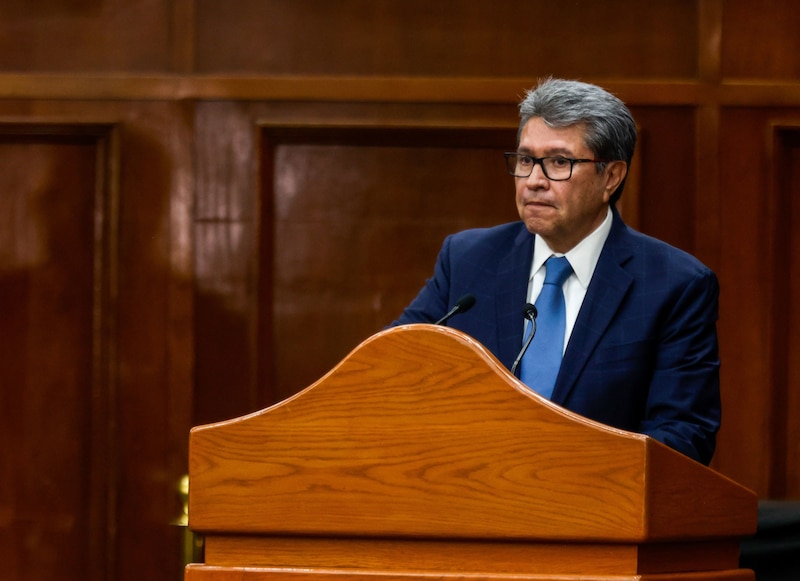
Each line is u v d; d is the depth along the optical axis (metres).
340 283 14.94
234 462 6.30
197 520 6.32
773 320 14.55
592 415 8.00
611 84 14.69
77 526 14.94
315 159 14.99
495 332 8.43
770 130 14.60
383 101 14.82
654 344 8.12
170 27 14.99
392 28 14.87
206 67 14.98
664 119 14.74
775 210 14.60
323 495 6.17
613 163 8.27
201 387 14.88
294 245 14.98
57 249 15.09
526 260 8.61
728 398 14.55
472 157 14.94
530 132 8.20
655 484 5.83
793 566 9.30
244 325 14.88
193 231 14.92
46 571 14.94
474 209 14.89
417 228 14.94
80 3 15.02
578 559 5.92
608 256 8.39
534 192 8.14
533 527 5.90
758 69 14.69
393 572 6.03
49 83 14.95
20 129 14.98
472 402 6.02
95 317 14.98
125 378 14.92
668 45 14.75
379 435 6.12
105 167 15.04
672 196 14.70
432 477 6.04
